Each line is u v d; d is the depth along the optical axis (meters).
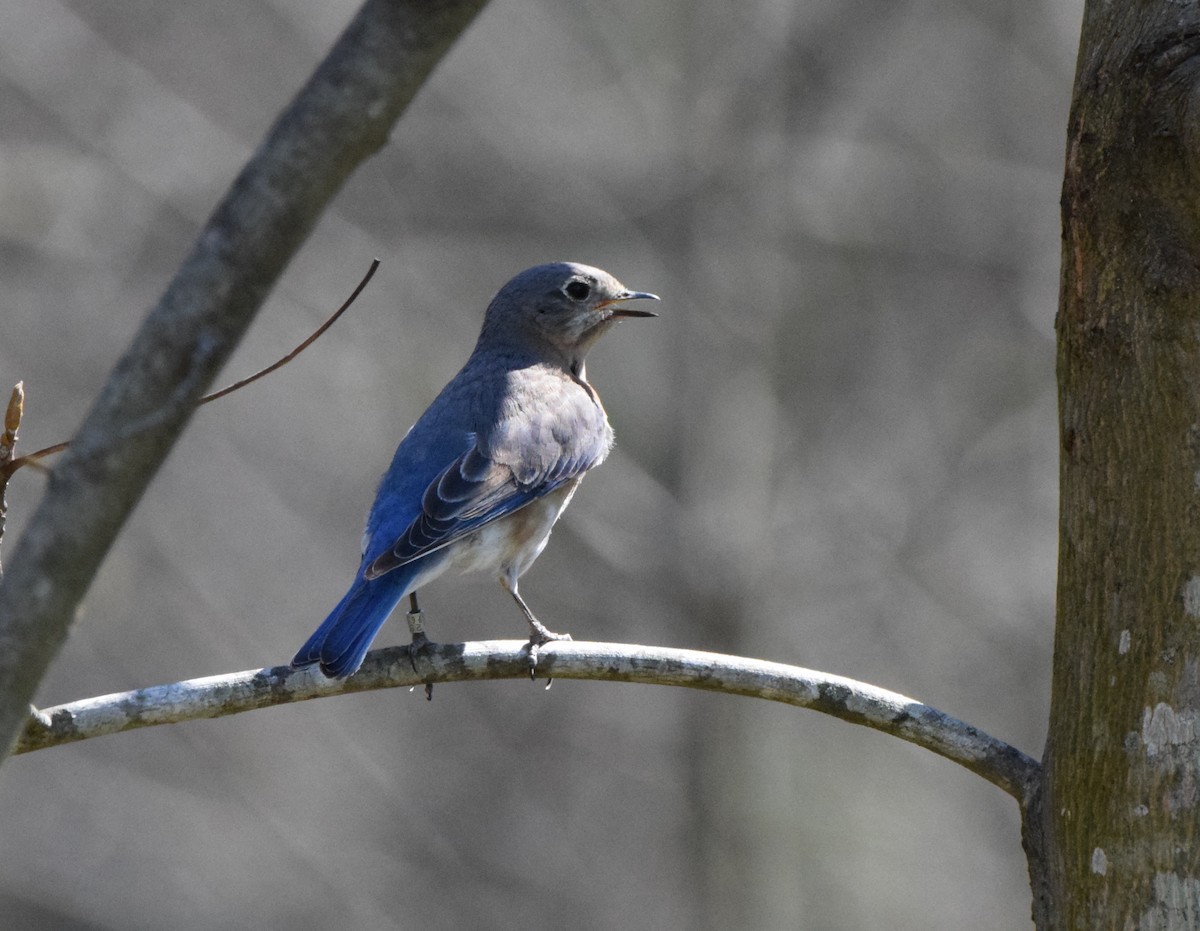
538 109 19.11
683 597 17.22
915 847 18.34
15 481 18.00
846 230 18.67
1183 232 3.92
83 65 18.78
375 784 18.83
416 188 19.17
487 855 18.38
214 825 18.89
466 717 18.84
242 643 18.86
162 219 19.02
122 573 17.91
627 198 18.61
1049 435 18.30
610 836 18.28
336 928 18.27
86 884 18.56
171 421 2.92
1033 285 18.59
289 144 2.90
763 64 18.09
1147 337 3.97
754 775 17.47
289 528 19.22
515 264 19.09
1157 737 3.96
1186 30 3.89
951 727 4.65
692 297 17.84
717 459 17.50
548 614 18.08
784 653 18.00
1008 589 18.19
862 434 18.58
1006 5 19.09
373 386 18.97
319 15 19.75
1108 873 4.02
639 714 18.58
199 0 20.11
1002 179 18.81
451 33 2.91
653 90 18.86
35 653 2.93
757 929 17.27
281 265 2.94
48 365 18.64
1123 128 3.96
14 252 18.75
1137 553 4.02
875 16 18.78
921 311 18.80
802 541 18.22
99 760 19.06
